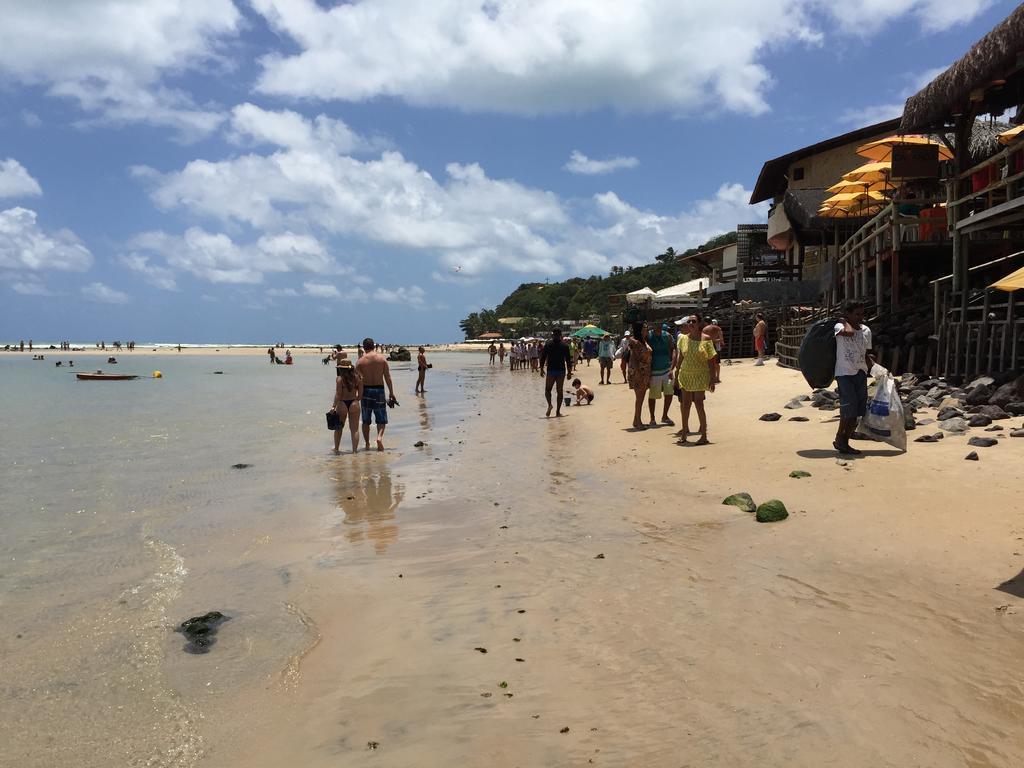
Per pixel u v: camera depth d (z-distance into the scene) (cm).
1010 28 978
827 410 1171
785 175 3488
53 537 690
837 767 281
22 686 389
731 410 1327
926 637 382
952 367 1187
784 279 3778
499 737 321
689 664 374
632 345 1246
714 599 456
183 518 761
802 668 359
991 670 344
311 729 338
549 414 1582
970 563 477
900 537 539
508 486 853
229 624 470
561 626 436
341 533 688
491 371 4825
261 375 4709
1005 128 1752
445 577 542
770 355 3002
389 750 316
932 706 318
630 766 292
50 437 1449
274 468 1062
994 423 895
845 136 3095
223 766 310
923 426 938
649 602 461
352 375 1195
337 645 433
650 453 984
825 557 514
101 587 548
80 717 355
